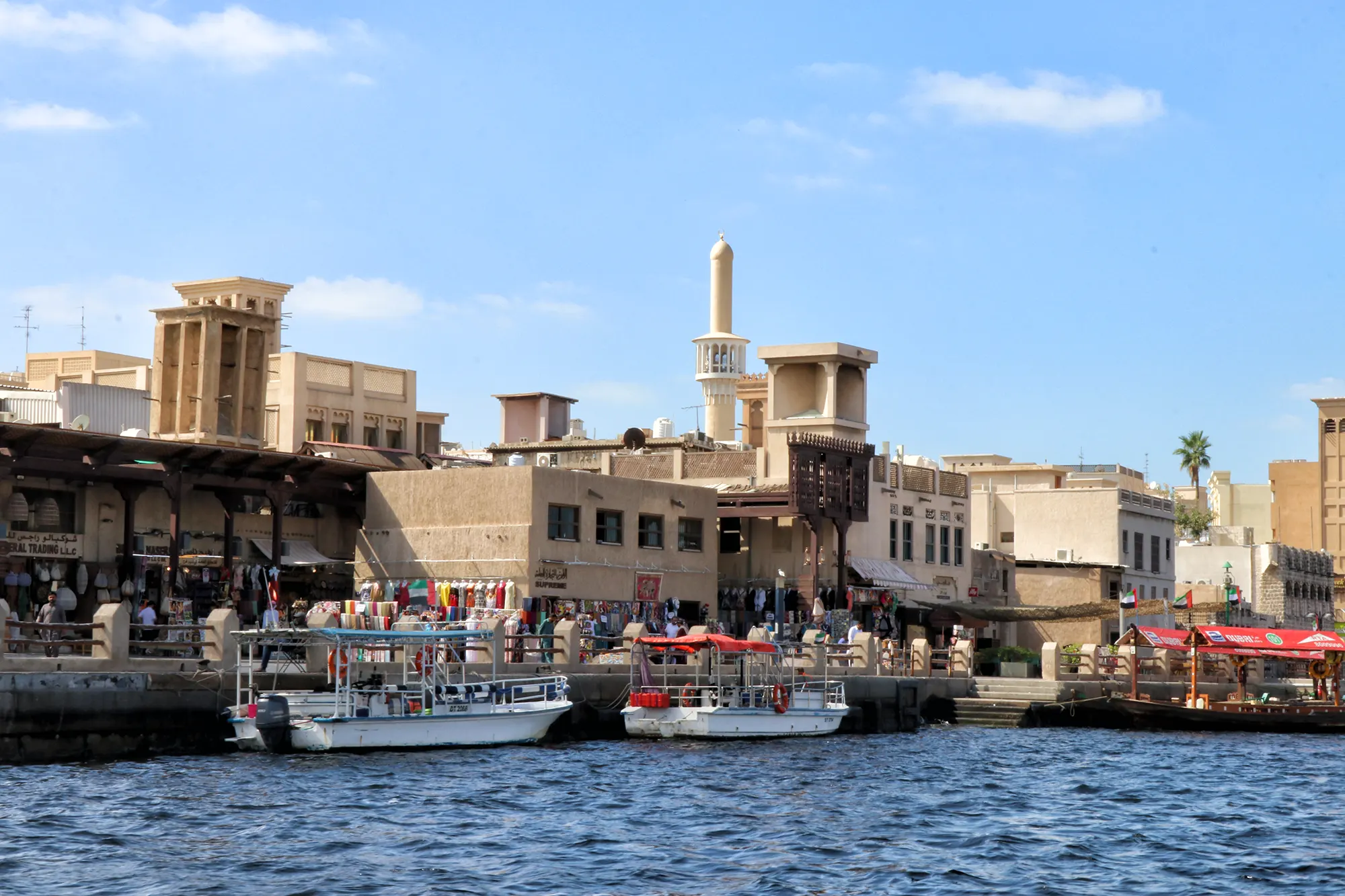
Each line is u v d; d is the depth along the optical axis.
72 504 62.84
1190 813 43.88
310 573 72.06
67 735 45.59
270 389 90.38
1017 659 85.88
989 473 123.75
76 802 39.28
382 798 41.50
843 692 64.94
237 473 65.00
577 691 57.75
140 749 47.19
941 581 93.56
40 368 105.88
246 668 49.91
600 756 52.62
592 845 36.34
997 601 100.31
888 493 88.62
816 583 79.44
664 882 32.81
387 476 71.56
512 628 61.66
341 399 92.56
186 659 48.91
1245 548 134.12
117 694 46.69
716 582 78.88
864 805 43.50
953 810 43.19
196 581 63.41
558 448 94.44
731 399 131.75
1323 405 196.62
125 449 60.56
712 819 40.28
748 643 59.59
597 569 71.38
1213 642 76.44
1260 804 46.19
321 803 40.44
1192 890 33.06
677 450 88.69
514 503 68.44
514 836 37.16
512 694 54.09
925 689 73.44
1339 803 46.78
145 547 65.12
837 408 85.19
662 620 74.50
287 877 32.44
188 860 33.53
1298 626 138.62
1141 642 75.88
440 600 68.44
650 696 58.59
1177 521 175.12
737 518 83.50
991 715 73.81
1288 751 63.31
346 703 49.69
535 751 52.81
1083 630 100.75
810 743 60.28
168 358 72.69
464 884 32.16
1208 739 68.62
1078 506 110.19
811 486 79.69
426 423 100.62
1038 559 109.56
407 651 52.75
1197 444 194.25
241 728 48.47
